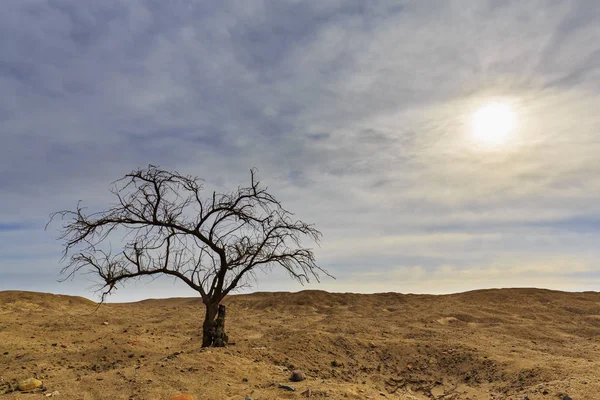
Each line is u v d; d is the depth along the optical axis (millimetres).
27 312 24438
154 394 7684
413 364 12562
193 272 12242
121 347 13070
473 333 17672
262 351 11953
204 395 7805
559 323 20859
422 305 28094
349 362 12438
